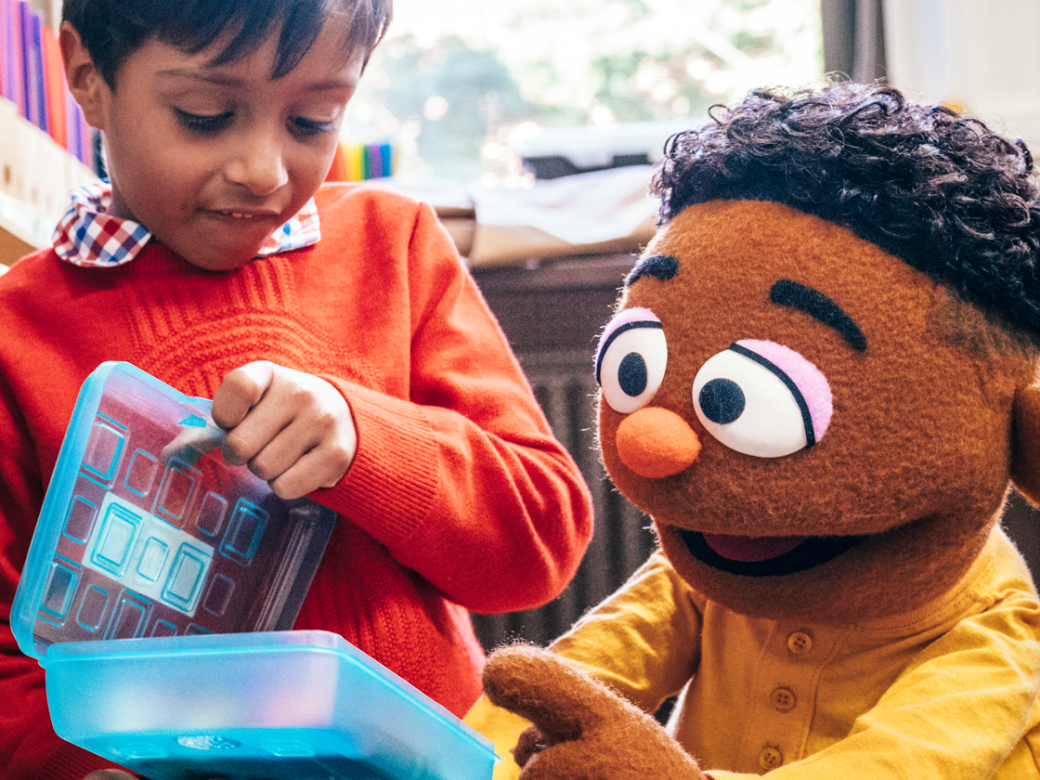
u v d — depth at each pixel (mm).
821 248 512
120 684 437
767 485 498
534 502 658
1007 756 514
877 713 512
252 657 416
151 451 506
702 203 572
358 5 581
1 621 636
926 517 516
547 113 1650
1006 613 549
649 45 1632
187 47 549
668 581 659
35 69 1155
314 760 450
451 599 669
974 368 502
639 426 512
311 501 589
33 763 584
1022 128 1354
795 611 538
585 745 458
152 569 510
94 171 1328
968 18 1375
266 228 633
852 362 494
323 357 684
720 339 513
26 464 659
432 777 465
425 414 632
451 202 1383
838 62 1533
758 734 580
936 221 500
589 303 1317
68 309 672
